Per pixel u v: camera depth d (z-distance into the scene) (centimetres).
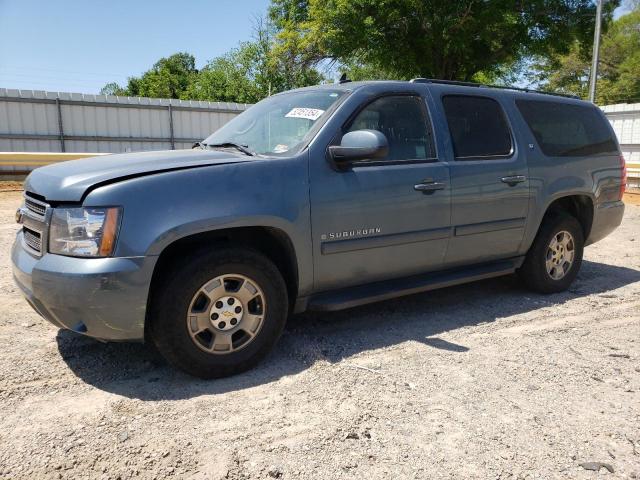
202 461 253
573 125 544
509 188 469
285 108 425
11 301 481
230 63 4028
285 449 263
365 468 251
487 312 477
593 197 546
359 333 421
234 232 354
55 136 1897
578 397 322
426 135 430
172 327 317
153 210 307
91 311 300
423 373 349
